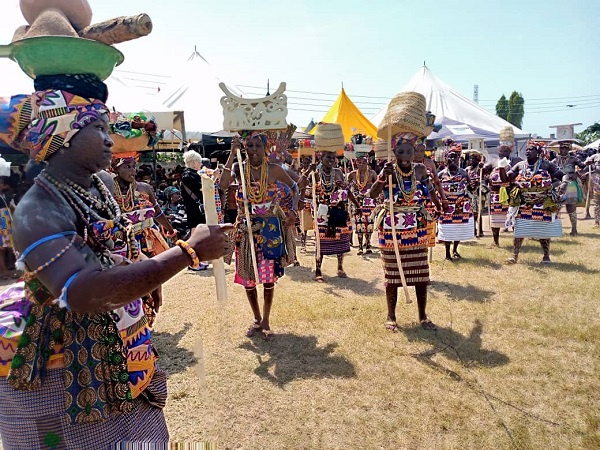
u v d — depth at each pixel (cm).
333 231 693
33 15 167
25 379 161
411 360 409
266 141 452
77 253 144
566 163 1028
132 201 441
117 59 169
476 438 296
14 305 174
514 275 677
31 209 148
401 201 470
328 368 397
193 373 389
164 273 146
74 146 157
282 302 581
